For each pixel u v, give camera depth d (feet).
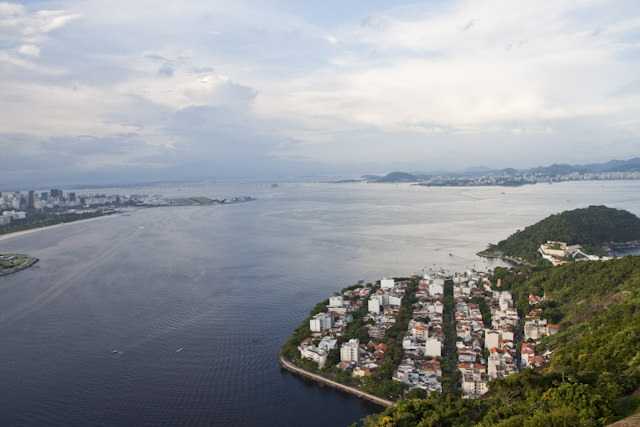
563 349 570.05
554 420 347.77
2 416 579.89
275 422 568.82
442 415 440.86
